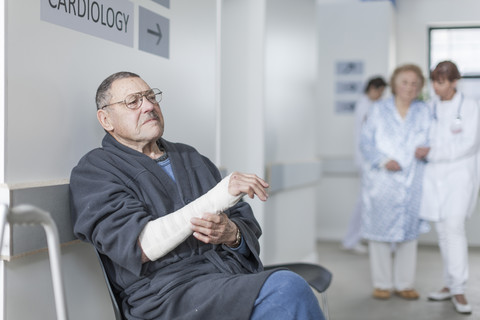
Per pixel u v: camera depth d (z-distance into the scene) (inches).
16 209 46.1
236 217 75.7
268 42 135.3
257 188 63.4
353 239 198.2
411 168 130.8
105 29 75.7
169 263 66.2
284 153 151.0
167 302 62.2
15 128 61.2
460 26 142.0
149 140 70.8
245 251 71.7
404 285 136.7
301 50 161.8
